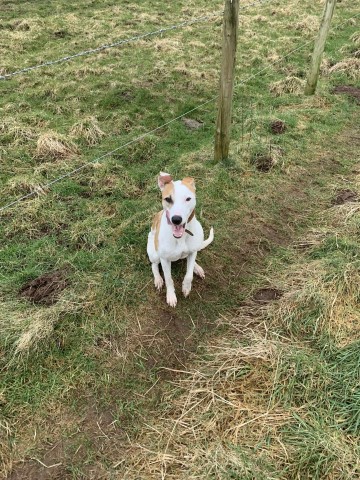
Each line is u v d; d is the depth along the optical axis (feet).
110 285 5.44
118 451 3.97
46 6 17.19
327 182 7.69
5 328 4.85
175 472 3.75
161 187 4.74
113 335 4.97
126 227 6.41
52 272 5.73
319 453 3.68
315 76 10.27
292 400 4.16
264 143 8.41
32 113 9.43
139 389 4.48
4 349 4.69
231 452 3.79
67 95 10.40
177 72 11.73
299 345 4.75
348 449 3.72
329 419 3.98
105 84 11.05
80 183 7.51
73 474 3.81
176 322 5.20
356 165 8.16
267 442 3.85
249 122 9.19
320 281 5.35
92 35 14.15
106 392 4.44
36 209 6.75
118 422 4.19
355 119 9.74
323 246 6.09
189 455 3.84
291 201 7.22
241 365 4.49
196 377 4.53
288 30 15.11
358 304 5.18
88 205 6.95
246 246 6.31
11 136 8.58
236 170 7.69
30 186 7.22
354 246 5.88
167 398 4.39
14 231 6.45
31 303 5.24
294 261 5.99
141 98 10.38
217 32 15.02
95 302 5.24
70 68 11.72
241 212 6.91
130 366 4.68
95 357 4.73
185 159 8.02
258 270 5.92
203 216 6.78
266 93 10.85
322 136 9.01
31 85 10.93
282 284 5.59
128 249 6.07
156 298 5.43
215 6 17.53
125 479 3.74
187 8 17.15
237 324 5.15
